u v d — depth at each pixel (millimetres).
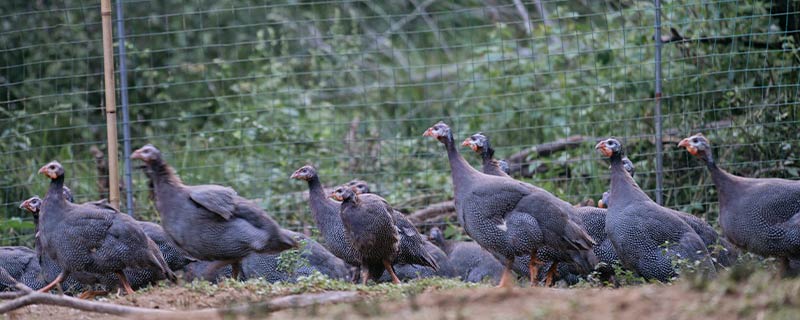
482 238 11508
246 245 11781
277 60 20969
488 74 17953
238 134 16969
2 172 16625
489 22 24531
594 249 12484
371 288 9797
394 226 12438
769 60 15812
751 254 12000
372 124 19312
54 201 11750
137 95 18656
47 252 11820
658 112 14508
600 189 15812
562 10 20719
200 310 8812
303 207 16125
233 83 20250
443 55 24156
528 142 17953
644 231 11383
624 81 16453
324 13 22625
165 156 17188
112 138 14344
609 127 16391
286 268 12156
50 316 9008
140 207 15586
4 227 15117
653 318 7430
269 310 8523
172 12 20609
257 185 16766
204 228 11656
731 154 15328
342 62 21109
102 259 11609
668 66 15914
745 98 15031
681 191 15344
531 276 11625
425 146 17391
